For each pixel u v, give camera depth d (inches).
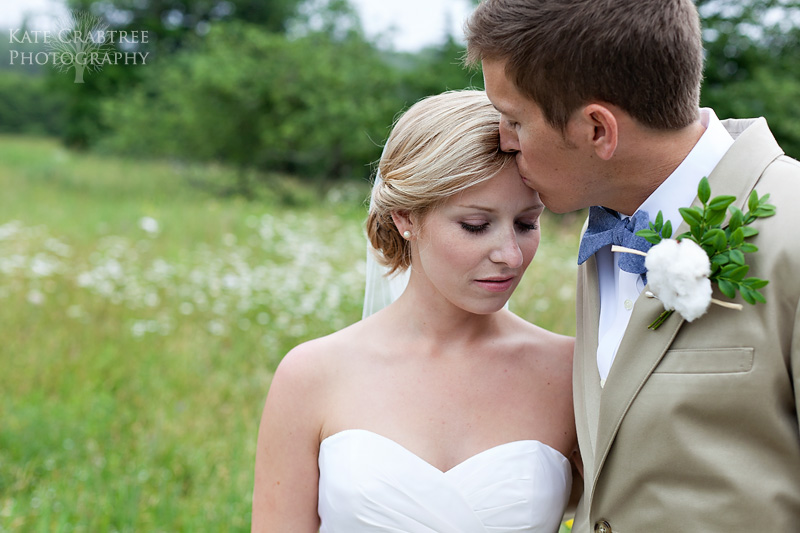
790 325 51.1
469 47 60.1
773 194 53.6
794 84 441.4
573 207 61.9
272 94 539.2
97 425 165.2
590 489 62.3
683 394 54.2
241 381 189.2
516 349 72.0
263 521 70.2
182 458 151.8
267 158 557.3
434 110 64.8
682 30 53.9
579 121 55.7
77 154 754.8
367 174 557.3
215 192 543.8
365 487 64.8
